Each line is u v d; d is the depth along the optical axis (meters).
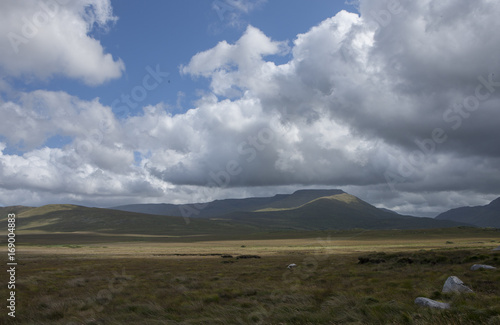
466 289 15.03
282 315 12.48
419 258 32.06
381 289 17.72
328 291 17.38
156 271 35.16
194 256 73.00
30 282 25.80
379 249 78.25
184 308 15.09
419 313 10.77
